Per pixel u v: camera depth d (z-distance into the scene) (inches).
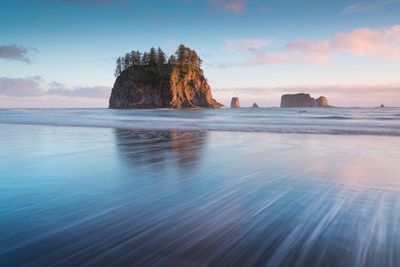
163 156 418.0
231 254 139.0
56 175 302.7
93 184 267.7
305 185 264.5
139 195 233.5
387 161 381.4
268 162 373.1
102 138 644.7
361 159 394.6
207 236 158.4
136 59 6648.6
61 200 220.5
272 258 135.2
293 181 278.7
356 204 211.8
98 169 332.2
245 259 134.6
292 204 212.1
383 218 183.8
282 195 233.9
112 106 6481.3
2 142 576.4
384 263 129.9
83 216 187.6
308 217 186.2
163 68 6446.9
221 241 152.4
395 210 198.5
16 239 154.7
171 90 6058.1
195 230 166.2
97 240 153.5
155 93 6122.1
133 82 6235.2
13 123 1157.7
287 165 354.9
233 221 179.9
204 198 226.2
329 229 167.3
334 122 1219.9
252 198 226.2
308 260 133.2
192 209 201.5
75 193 239.0
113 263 131.2
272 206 207.8
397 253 138.8
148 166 348.8
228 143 558.9
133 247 145.9
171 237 157.2
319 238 155.6
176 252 141.0
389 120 1382.9
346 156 416.8
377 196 231.0
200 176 298.7
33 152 455.8
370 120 1392.7
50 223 176.1
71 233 161.9
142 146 518.9
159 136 684.7
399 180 282.4
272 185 264.1
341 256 136.4
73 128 919.7
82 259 134.6
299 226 171.9
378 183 271.1
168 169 332.2
